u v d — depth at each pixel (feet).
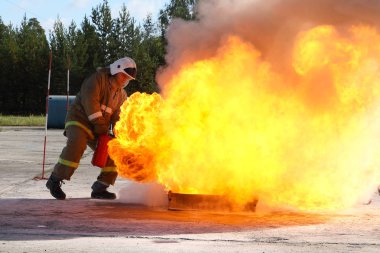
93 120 29.40
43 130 123.95
